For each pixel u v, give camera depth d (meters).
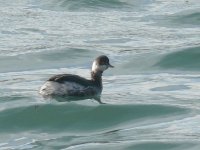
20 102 28.58
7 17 43.03
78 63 34.97
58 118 27.31
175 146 24.25
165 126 26.55
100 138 25.50
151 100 29.41
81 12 44.72
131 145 24.38
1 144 25.16
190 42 38.09
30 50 36.78
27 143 25.20
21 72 33.53
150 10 45.41
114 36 39.56
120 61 35.16
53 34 39.84
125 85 31.69
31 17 43.16
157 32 40.50
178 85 31.70
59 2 46.00
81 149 24.20
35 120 27.23
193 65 34.44
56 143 25.09
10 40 38.72
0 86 31.06
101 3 46.25
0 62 34.97
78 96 29.05
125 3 46.66
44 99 28.91
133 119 27.38
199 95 30.23
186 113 27.78
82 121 27.20
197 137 25.16
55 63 34.97
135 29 41.06
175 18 43.34
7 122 27.08
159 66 34.44
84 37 39.31
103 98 29.56
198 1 47.62
